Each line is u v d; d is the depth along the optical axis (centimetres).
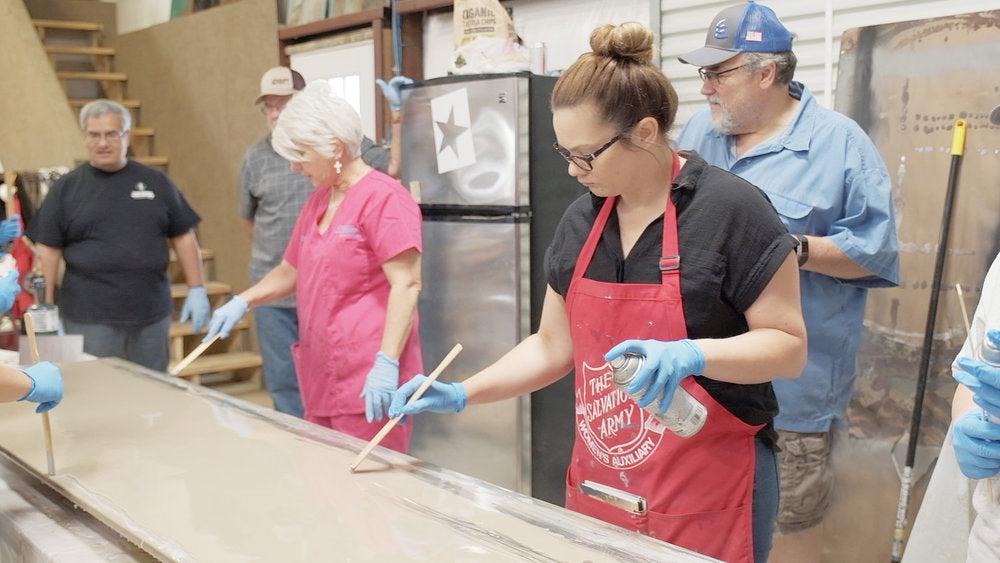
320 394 250
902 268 261
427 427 334
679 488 151
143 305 377
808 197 225
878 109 264
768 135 233
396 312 236
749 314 145
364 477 157
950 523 156
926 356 250
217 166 597
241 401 208
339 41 479
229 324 251
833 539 279
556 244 167
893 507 265
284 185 392
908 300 261
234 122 574
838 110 273
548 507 143
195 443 176
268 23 531
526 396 309
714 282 143
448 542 130
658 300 147
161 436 181
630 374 132
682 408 137
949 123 250
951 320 252
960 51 246
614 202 156
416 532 133
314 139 230
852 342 235
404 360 245
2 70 555
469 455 323
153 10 677
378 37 441
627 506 155
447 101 309
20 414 199
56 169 491
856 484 273
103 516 142
